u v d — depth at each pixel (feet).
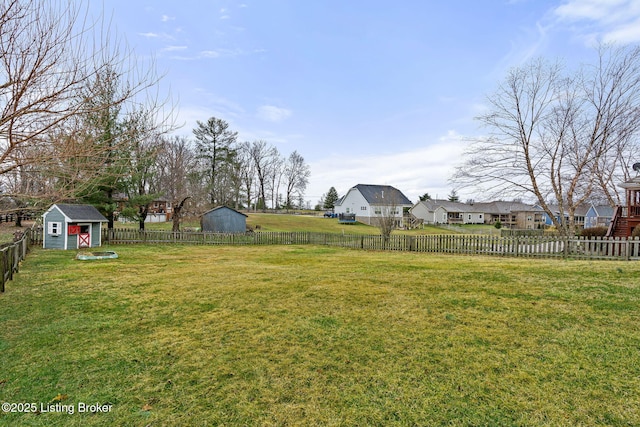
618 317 16.49
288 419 9.55
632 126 47.78
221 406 10.15
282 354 13.61
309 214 198.29
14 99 9.66
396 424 9.30
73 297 22.49
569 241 40.55
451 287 23.57
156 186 76.28
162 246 61.11
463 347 13.96
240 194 145.59
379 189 165.58
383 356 13.30
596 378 11.35
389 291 23.04
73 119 10.98
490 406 10.03
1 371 12.24
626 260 36.70
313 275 29.73
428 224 167.43
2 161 9.71
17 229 84.99
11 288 25.12
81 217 54.19
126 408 10.04
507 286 23.18
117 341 15.03
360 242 59.88
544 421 9.32
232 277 29.27
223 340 15.08
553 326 15.81
